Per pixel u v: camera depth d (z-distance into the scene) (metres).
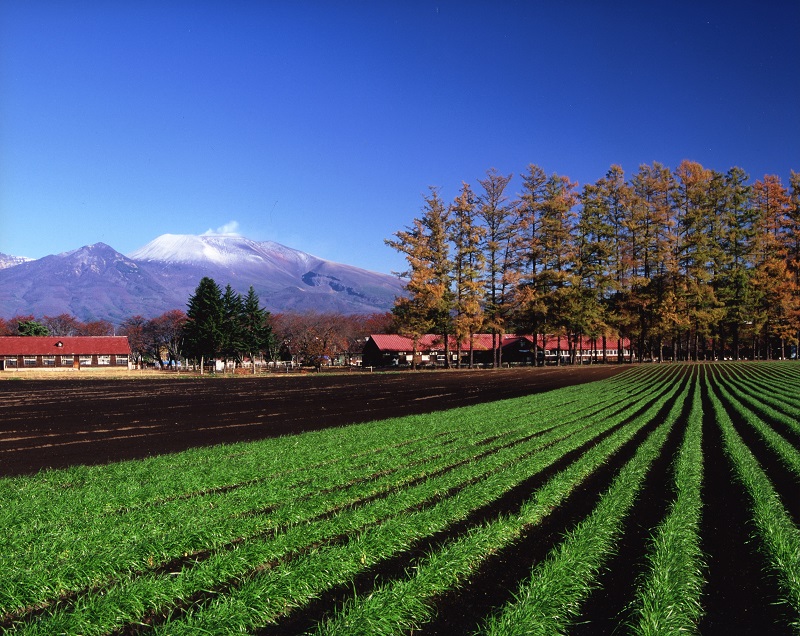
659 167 73.31
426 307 61.38
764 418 24.17
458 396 35.78
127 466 13.71
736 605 6.58
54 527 8.59
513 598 6.54
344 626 5.66
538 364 82.50
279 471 13.13
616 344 110.25
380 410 28.00
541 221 66.69
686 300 72.69
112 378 55.19
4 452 16.44
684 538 8.16
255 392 38.88
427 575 6.82
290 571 6.77
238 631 5.60
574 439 17.55
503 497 10.97
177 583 6.51
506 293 67.00
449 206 62.78
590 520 9.00
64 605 6.30
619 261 74.06
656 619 5.84
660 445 16.92
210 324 84.75
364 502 10.52
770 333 80.69
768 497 10.51
